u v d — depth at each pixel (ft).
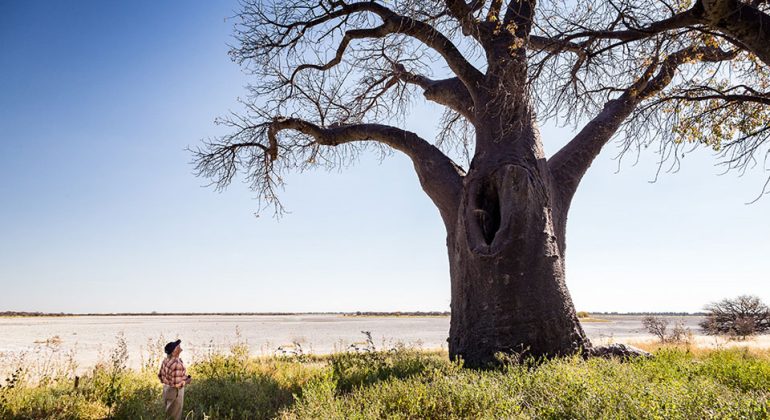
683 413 16.48
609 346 38.09
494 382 23.45
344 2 42.09
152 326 208.54
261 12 44.75
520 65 32.12
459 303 38.37
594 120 44.47
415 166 45.91
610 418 16.56
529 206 36.63
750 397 19.36
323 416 19.85
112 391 27.86
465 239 38.09
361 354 41.27
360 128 47.44
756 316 117.70
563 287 36.73
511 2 40.04
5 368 47.67
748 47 22.36
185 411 26.14
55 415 25.08
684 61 29.35
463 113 45.68
